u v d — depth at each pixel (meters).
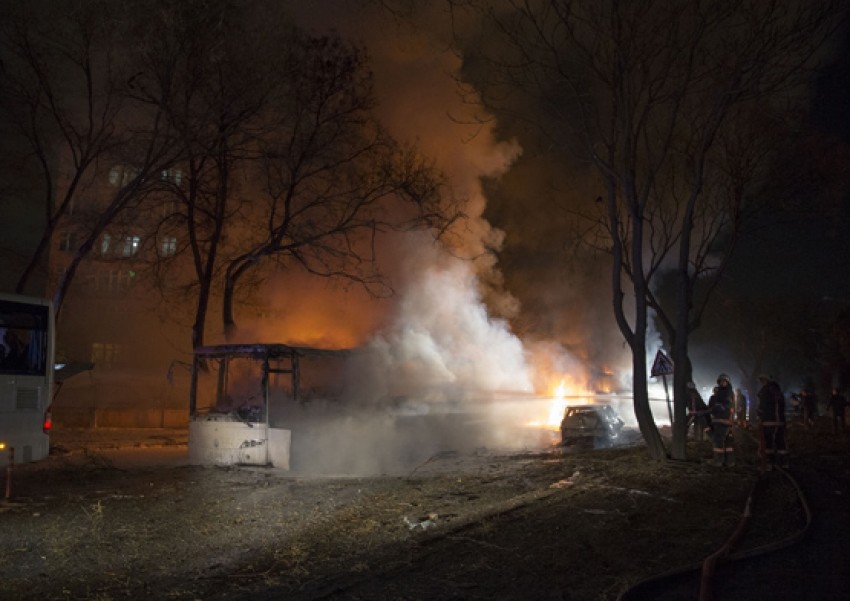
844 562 7.48
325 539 8.38
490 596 6.29
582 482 12.20
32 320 14.09
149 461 17.14
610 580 6.75
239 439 14.97
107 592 6.48
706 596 6.09
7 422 13.39
